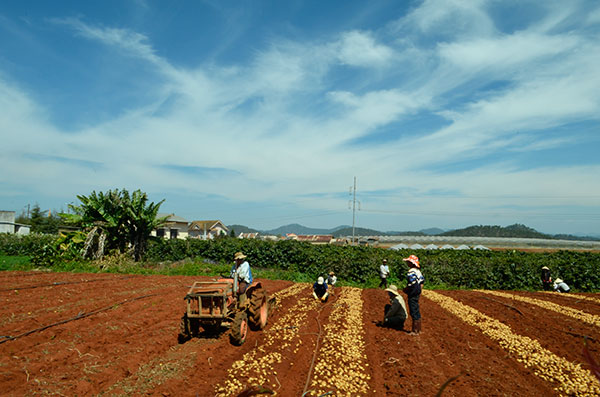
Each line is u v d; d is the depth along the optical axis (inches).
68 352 293.7
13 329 350.3
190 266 974.4
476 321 431.5
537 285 891.4
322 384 249.0
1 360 271.3
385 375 269.6
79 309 434.9
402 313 394.9
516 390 242.4
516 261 920.3
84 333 345.1
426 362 290.4
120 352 298.0
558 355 314.3
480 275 892.6
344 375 264.8
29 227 2032.5
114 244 966.4
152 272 888.3
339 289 718.5
